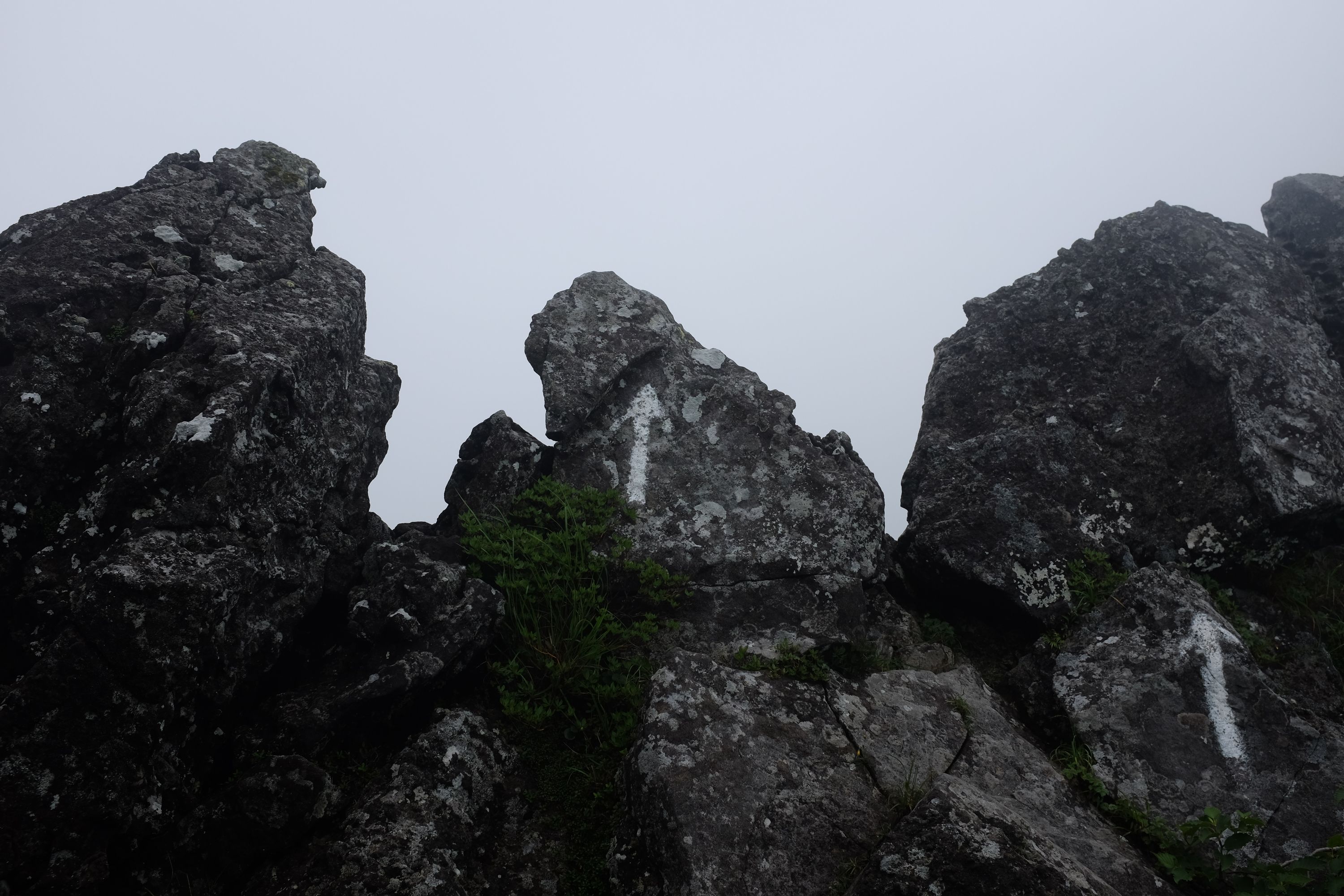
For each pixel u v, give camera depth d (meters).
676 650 4.09
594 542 4.84
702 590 4.78
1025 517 5.01
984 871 3.00
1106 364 5.63
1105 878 3.36
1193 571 4.86
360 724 3.85
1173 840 3.59
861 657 4.50
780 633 4.61
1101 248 6.02
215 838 3.37
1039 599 4.77
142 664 3.21
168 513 3.56
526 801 3.86
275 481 4.00
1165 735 3.94
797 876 3.29
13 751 3.01
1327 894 3.16
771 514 5.04
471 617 4.14
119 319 4.06
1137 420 5.35
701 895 3.13
